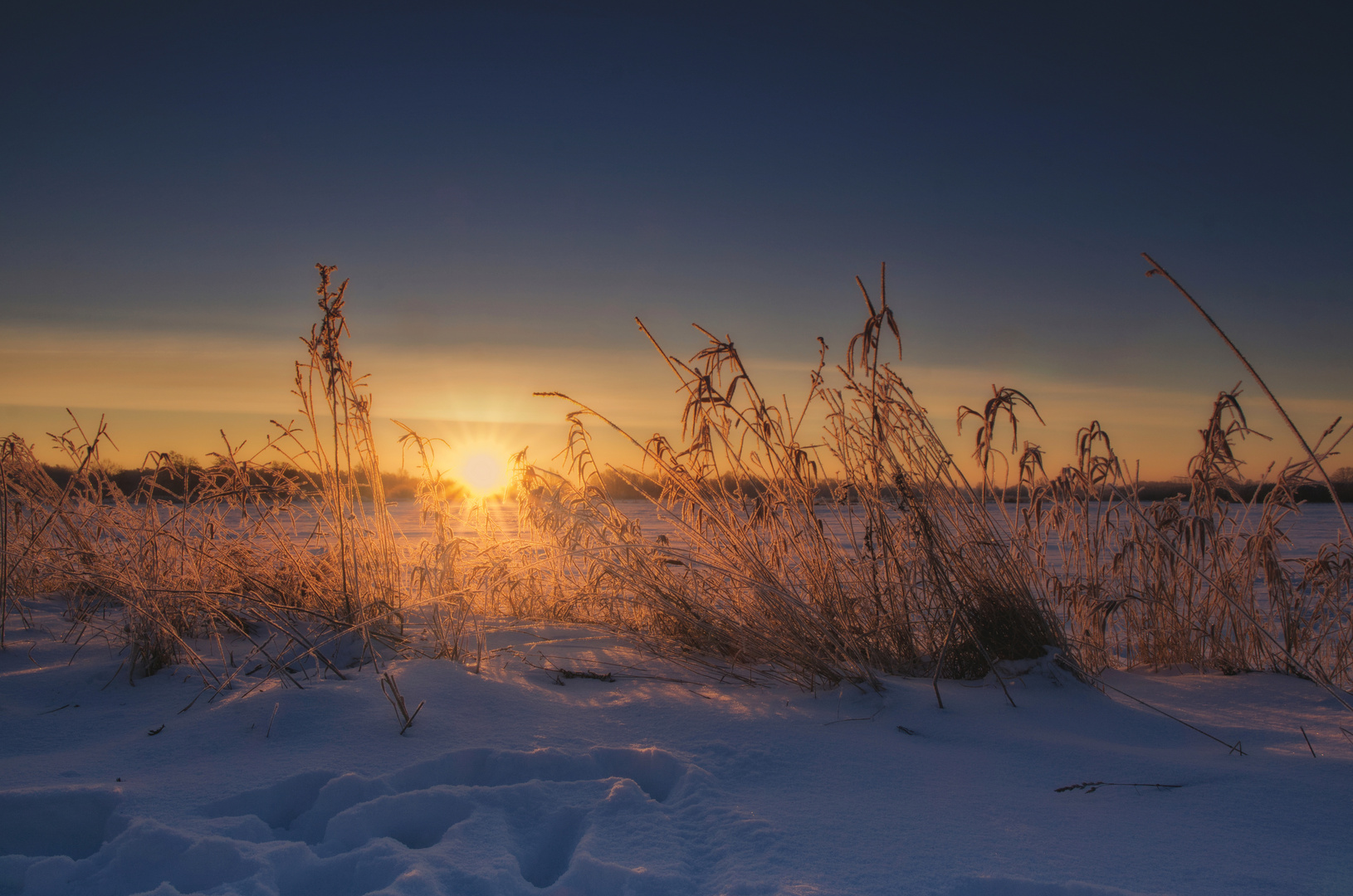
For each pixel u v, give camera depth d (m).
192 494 4.28
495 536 5.33
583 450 4.32
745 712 2.88
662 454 4.18
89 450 4.36
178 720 2.69
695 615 3.77
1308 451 2.22
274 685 3.05
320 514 4.21
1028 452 4.20
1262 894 1.61
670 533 4.41
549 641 4.12
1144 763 2.36
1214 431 3.87
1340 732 2.74
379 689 2.91
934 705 2.94
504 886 1.65
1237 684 3.50
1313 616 3.85
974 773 2.32
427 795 2.03
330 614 3.82
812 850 1.79
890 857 1.76
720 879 1.68
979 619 3.48
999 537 3.63
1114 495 3.84
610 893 1.65
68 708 2.86
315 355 3.81
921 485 3.67
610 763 2.41
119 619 4.24
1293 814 2.00
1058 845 1.83
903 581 3.63
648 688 3.23
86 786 2.09
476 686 3.02
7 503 4.02
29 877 1.70
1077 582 4.17
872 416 3.64
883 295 3.55
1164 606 4.08
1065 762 2.39
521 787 2.12
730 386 3.83
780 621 3.49
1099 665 4.01
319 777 2.20
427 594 4.22
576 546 4.03
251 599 3.49
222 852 1.75
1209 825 1.95
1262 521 3.91
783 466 3.76
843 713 2.90
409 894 1.57
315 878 1.73
